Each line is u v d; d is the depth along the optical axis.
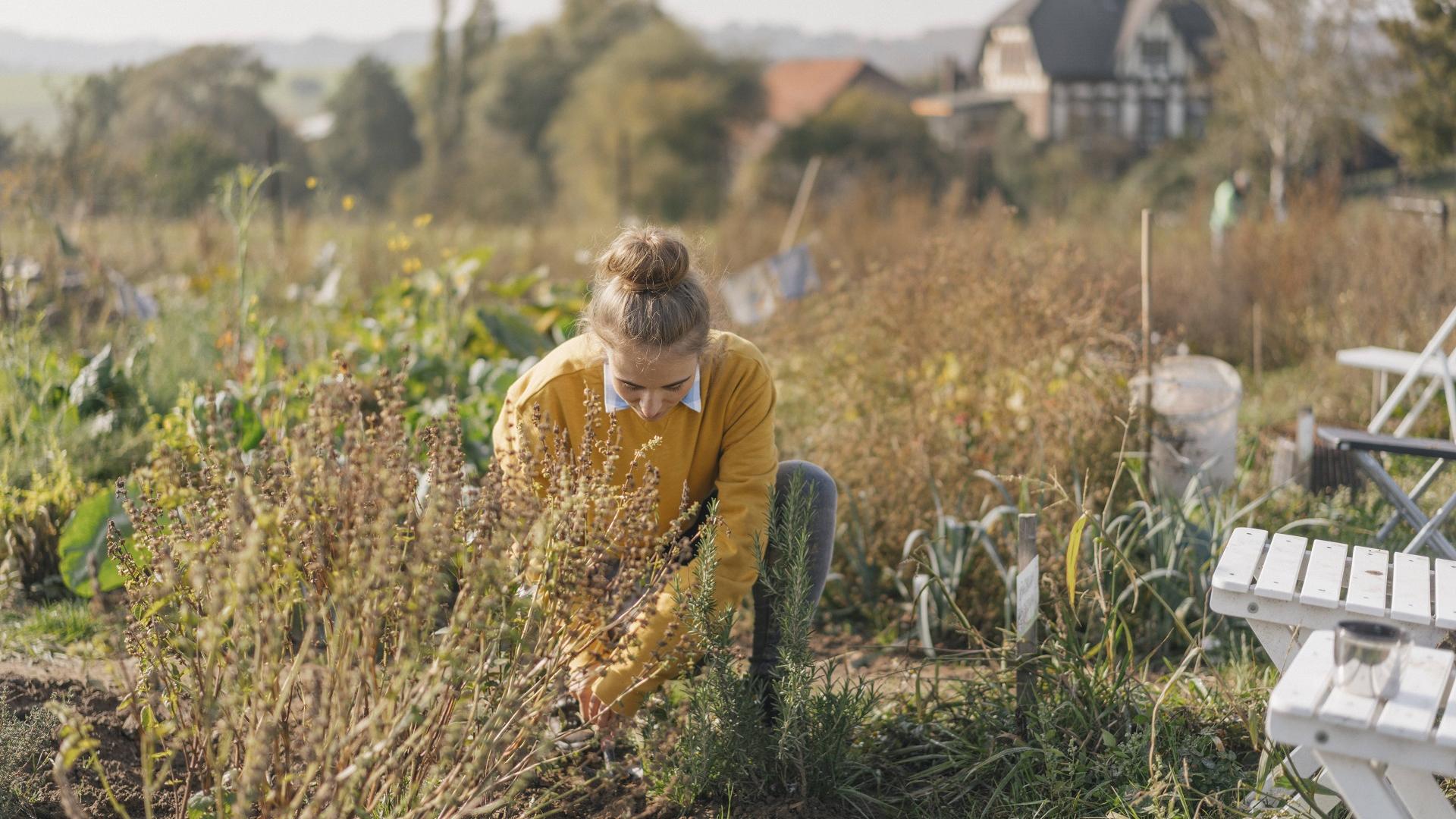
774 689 2.78
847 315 5.71
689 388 2.62
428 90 52.69
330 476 2.09
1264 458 5.54
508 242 14.85
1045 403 4.58
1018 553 3.18
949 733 2.96
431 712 2.05
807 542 2.88
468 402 5.12
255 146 45.69
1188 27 54.81
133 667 3.04
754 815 2.65
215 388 5.03
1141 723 2.88
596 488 2.30
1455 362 5.37
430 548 1.99
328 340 6.27
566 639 2.29
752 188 37.16
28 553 4.00
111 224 10.32
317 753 1.90
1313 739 1.99
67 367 5.35
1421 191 12.47
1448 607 2.50
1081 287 5.84
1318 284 8.34
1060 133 57.12
